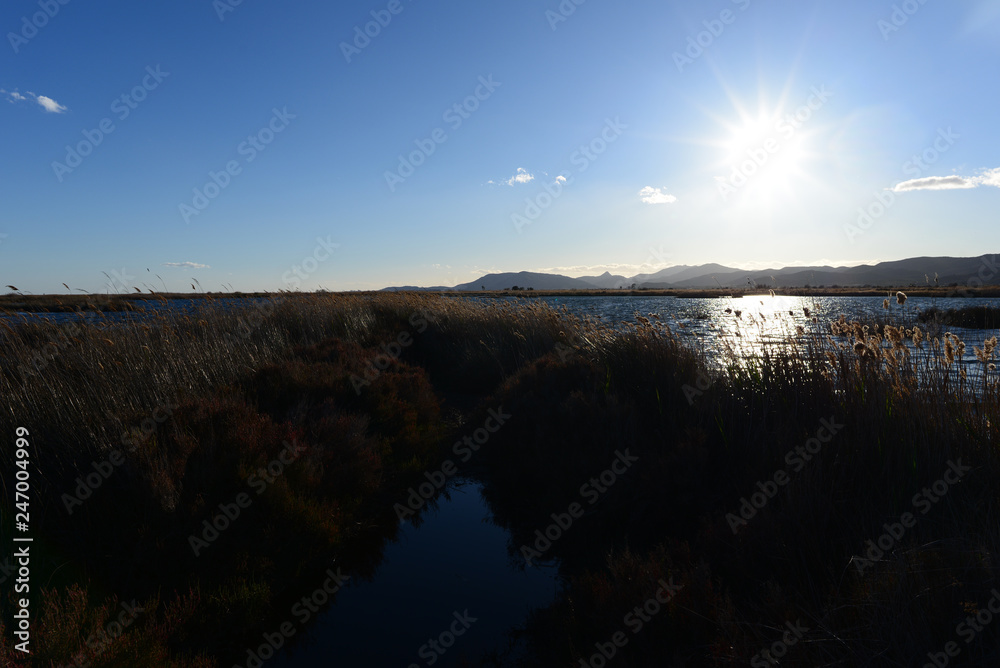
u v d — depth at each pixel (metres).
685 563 3.20
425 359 12.18
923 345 4.66
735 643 2.46
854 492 3.58
